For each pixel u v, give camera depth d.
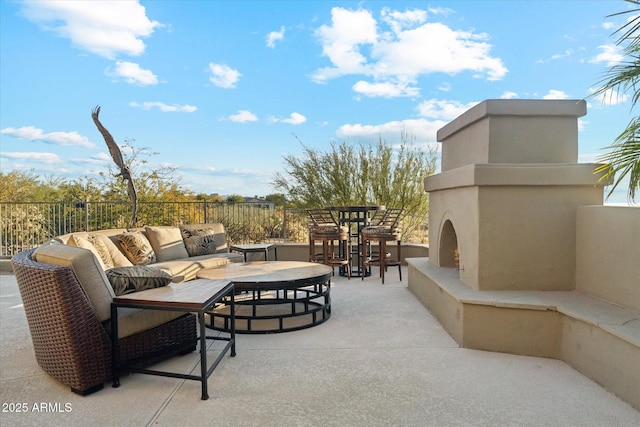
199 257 6.34
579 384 2.82
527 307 3.32
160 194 10.75
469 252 4.00
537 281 3.75
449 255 5.34
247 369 3.13
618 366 2.62
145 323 3.02
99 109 7.16
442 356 3.38
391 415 2.42
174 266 5.40
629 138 2.67
